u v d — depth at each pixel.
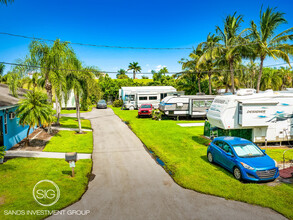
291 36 19.62
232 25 23.97
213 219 6.07
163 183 8.62
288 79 42.44
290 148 12.84
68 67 16.58
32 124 11.82
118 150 13.45
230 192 7.64
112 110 35.91
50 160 10.94
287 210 6.42
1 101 12.08
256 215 6.26
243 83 42.62
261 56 21.41
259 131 13.53
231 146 9.56
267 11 20.28
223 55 25.77
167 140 15.56
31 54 17.39
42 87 21.69
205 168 10.10
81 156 12.05
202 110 24.34
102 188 8.16
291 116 13.61
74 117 27.16
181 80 40.31
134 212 6.45
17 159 10.78
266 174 8.23
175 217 6.18
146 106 27.89
